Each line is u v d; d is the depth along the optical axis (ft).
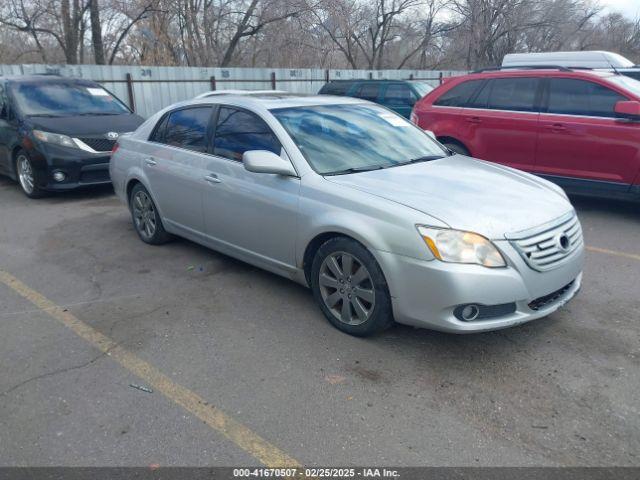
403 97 43.42
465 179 12.87
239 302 13.99
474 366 10.94
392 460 8.47
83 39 67.10
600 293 14.33
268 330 12.51
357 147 14.07
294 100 15.25
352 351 11.55
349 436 9.00
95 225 21.15
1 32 71.61
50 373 10.85
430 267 10.39
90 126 25.45
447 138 25.12
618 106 19.90
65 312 13.51
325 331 12.44
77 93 28.17
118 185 19.40
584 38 105.40
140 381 10.57
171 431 9.15
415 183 12.28
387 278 10.96
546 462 8.39
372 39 92.17
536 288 10.83
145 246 18.54
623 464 8.34
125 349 11.74
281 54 74.02
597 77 21.18
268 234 13.58
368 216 11.25
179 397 10.06
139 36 66.13
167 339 12.14
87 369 10.99
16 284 15.29
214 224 15.37
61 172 24.35
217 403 9.87
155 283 15.28
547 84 22.30
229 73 50.42
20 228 20.81
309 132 13.84
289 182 12.90
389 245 10.85
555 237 11.23
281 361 11.21
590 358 11.18
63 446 8.82
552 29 92.99
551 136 21.90
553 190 13.20
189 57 69.21
